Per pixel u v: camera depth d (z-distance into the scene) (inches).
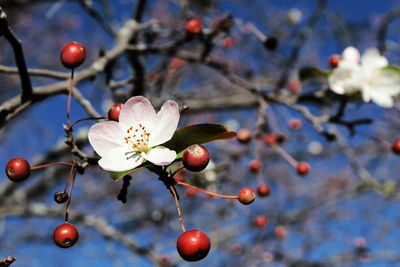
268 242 58.4
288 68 30.4
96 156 19.9
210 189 31.0
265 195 26.0
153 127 19.3
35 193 49.9
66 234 18.9
